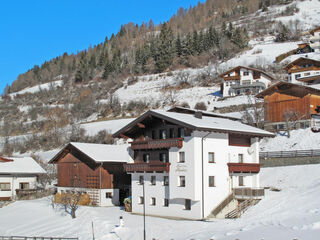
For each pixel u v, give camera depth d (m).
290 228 28.73
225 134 41.84
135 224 37.81
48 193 64.00
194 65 171.00
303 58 106.38
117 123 110.50
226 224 34.31
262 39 188.62
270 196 40.78
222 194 40.59
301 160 49.97
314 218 30.31
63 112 143.38
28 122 144.88
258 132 43.50
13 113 163.50
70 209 48.16
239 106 89.62
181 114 44.19
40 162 81.75
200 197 38.34
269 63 143.50
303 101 65.38
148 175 43.88
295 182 44.09
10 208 53.03
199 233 31.84
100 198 51.97
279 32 189.62
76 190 52.34
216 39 183.38
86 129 110.12
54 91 189.00
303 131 61.56
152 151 44.00
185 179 39.00
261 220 33.56
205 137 39.62
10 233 40.19
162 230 34.66
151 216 42.44
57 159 59.59
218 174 40.44
